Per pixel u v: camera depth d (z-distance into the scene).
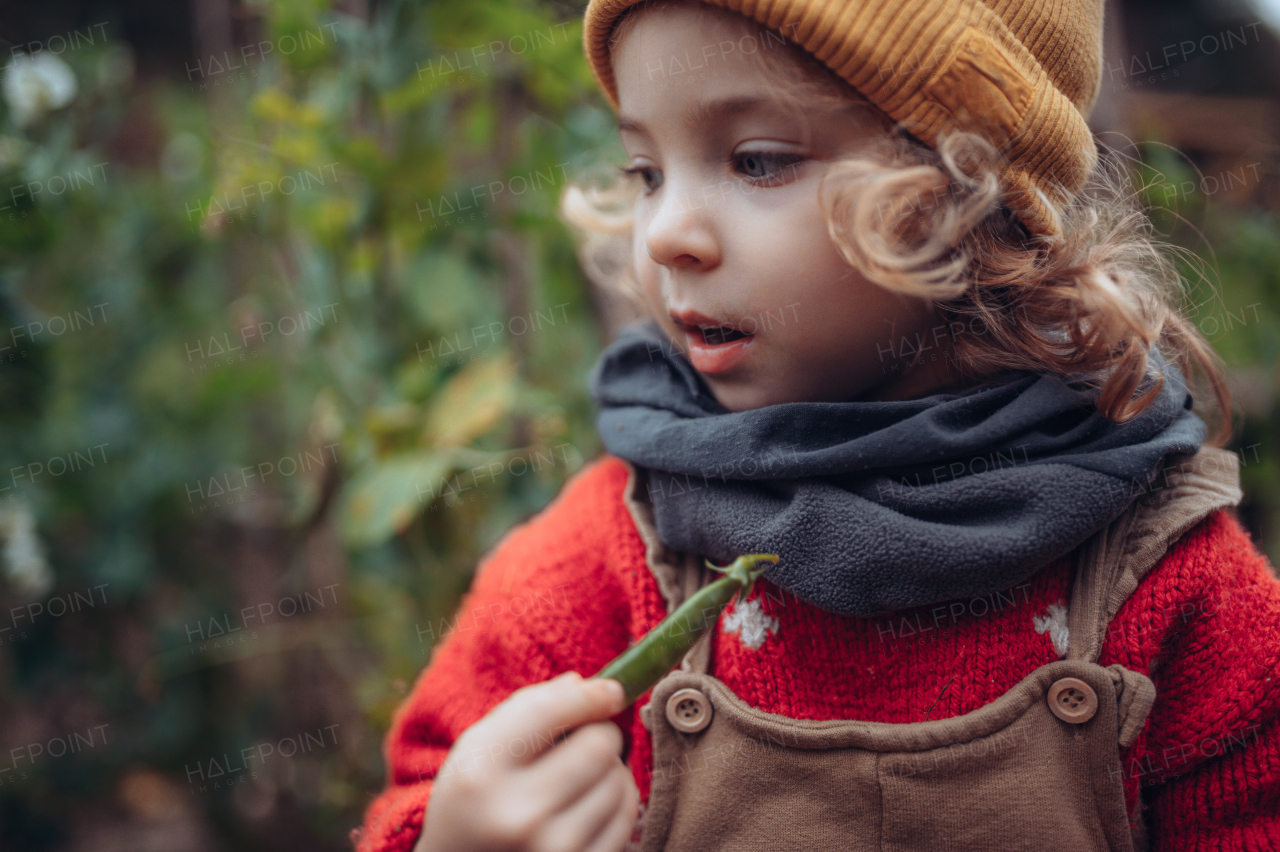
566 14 0.92
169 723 1.26
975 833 0.57
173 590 1.38
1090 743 0.58
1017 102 0.58
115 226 1.25
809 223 0.57
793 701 0.60
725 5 0.56
